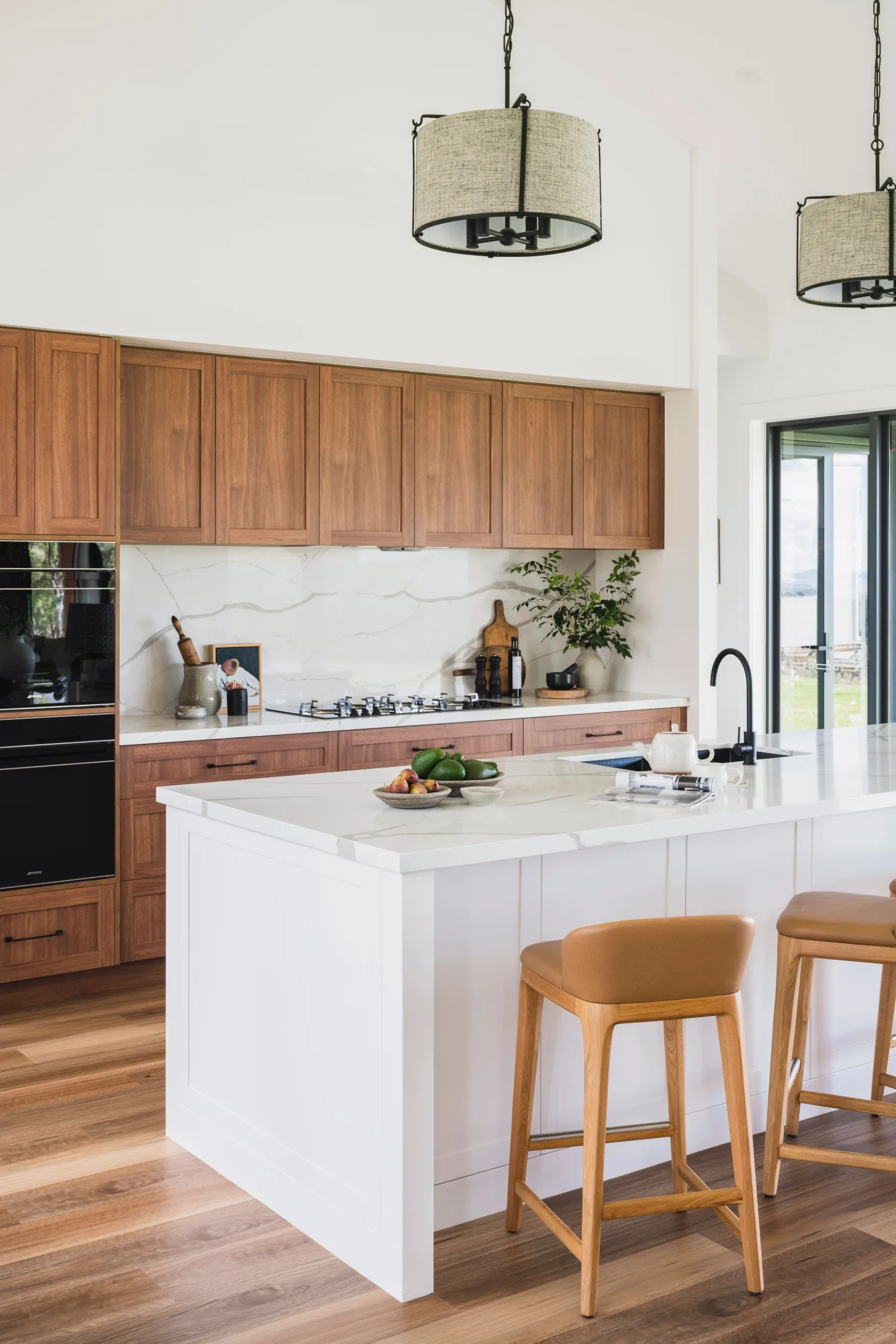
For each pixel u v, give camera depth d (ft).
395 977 8.75
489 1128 10.02
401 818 9.93
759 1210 10.09
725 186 20.90
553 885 10.28
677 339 20.54
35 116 14.88
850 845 12.41
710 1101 11.29
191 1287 8.93
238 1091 10.61
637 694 21.72
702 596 20.85
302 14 16.67
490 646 21.39
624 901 10.74
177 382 16.57
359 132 17.28
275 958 10.09
